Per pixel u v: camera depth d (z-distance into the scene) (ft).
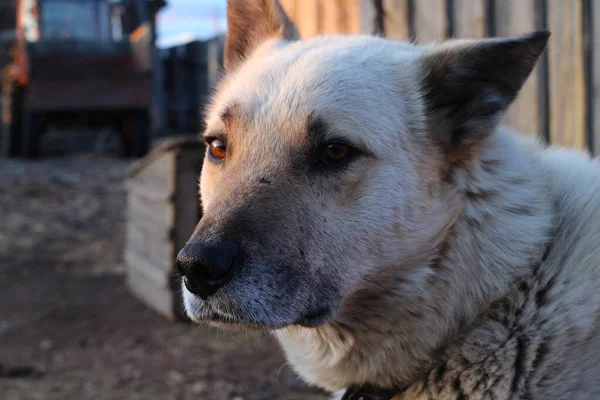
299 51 2.53
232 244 2.21
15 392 3.65
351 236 2.31
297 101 2.35
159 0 14.12
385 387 2.44
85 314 4.95
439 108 2.40
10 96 12.42
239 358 4.07
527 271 2.30
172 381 3.78
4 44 14.21
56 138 15.30
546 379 2.23
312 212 2.30
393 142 2.35
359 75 2.41
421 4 3.93
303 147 2.33
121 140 12.79
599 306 2.25
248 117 2.39
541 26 3.61
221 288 2.20
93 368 3.97
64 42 11.66
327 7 4.33
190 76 16.66
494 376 2.26
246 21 2.85
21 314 4.99
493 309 2.31
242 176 2.33
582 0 3.49
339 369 2.48
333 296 2.31
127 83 12.08
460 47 2.36
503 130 2.52
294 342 2.54
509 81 2.32
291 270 2.26
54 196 9.31
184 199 4.60
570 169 2.50
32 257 6.61
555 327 2.23
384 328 2.37
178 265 2.23
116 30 12.92
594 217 2.36
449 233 2.34
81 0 12.46
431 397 2.35
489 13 3.75
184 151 4.57
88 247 6.96
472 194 2.34
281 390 3.65
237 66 2.84
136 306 5.10
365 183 2.32
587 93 3.51
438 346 2.34
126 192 9.53
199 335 4.48
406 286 2.33
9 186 9.86
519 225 2.31
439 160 2.36
